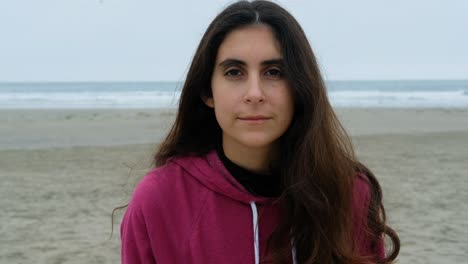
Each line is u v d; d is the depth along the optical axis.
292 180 1.80
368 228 1.93
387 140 14.05
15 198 7.80
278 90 1.69
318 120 1.77
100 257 5.36
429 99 40.62
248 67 1.69
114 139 14.68
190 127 1.93
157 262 1.75
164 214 1.77
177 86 2.13
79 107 31.42
